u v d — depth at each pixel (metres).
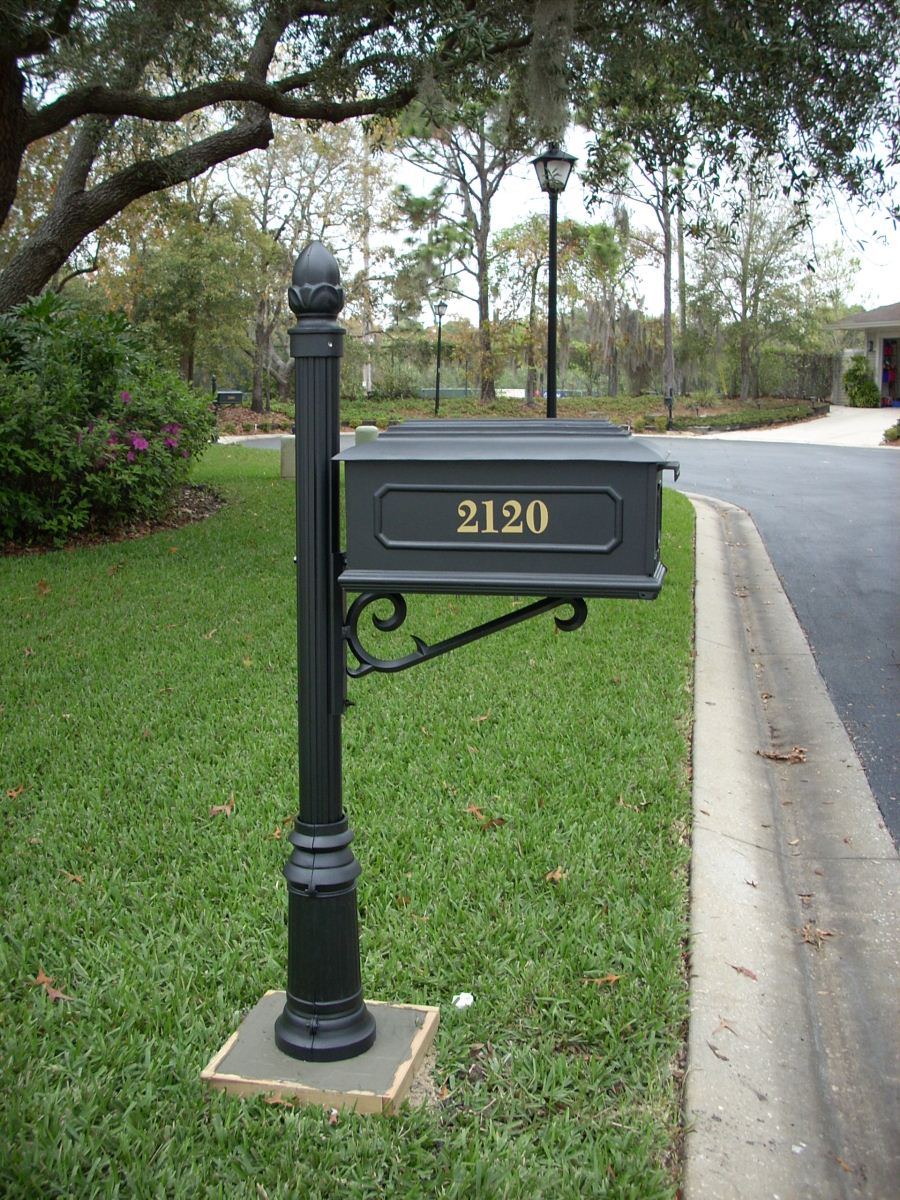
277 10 10.12
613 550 2.27
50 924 3.36
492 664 6.29
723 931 3.48
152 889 3.62
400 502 2.35
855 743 5.64
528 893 3.59
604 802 4.31
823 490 17.97
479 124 14.68
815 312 45.22
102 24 9.62
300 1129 2.43
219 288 35.00
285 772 4.63
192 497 13.25
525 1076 2.69
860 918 3.78
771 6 8.83
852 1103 2.79
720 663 6.79
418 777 4.55
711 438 34.19
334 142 37.44
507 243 42.09
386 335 44.56
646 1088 2.66
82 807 4.25
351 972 2.66
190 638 6.78
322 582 2.48
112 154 14.73
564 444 2.28
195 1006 2.94
